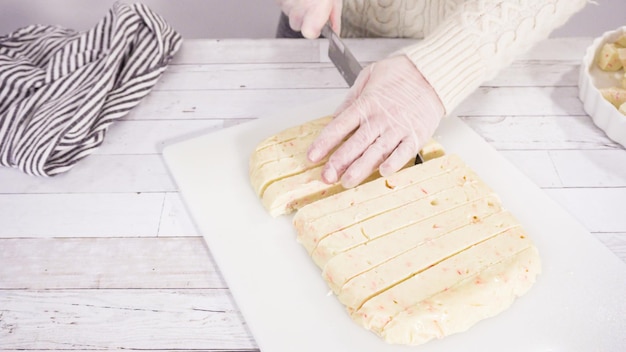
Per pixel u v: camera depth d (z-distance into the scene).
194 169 1.07
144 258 0.94
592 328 0.82
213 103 1.24
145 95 1.24
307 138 1.06
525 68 1.31
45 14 2.29
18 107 1.16
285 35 1.64
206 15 2.32
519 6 1.06
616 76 1.21
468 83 1.06
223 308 0.87
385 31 1.47
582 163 1.09
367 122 1.00
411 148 0.99
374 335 0.81
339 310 0.84
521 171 1.06
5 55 1.29
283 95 1.25
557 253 0.91
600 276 0.88
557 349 0.80
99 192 1.05
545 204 0.99
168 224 0.99
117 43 1.22
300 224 0.92
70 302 0.87
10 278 0.90
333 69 1.32
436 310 0.78
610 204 1.01
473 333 0.81
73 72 1.20
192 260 0.93
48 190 1.05
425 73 1.02
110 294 0.88
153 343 0.83
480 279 0.82
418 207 0.93
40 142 1.07
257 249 0.93
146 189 1.05
